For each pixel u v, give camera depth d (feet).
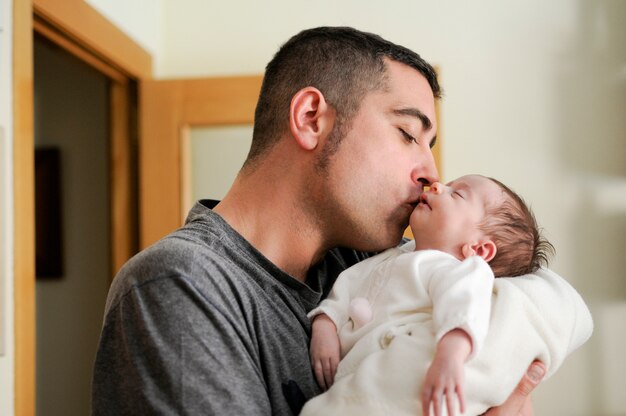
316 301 3.61
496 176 8.27
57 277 9.77
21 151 5.57
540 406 8.08
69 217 9.80
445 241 3.70
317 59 3.64
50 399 9.73
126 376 2.66
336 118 3.52
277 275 3.33
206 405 2.54
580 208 8.13
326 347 3.32
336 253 4.25
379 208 3.54
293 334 3.20
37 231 9.77
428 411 2.69
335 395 3.00
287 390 3.00
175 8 8.91
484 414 3.10
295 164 3.52
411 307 3.28
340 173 3.47
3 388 5.27
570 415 8.02
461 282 3.05
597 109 8.16
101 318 9.73
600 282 8.05
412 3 8.53
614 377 7.98
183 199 8.05
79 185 9.80
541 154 8.23
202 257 2.85
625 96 8.11
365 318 3.38
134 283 2.74
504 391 3.01
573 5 8.26
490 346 3.00
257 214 3.51
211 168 8.24
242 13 8.78
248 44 8.75
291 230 3.52
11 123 5.50
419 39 8.48
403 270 3.42
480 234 3.68
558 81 8.25
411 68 3.80
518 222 3.74
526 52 8.32
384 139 3.54
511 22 8.36
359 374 3.00
